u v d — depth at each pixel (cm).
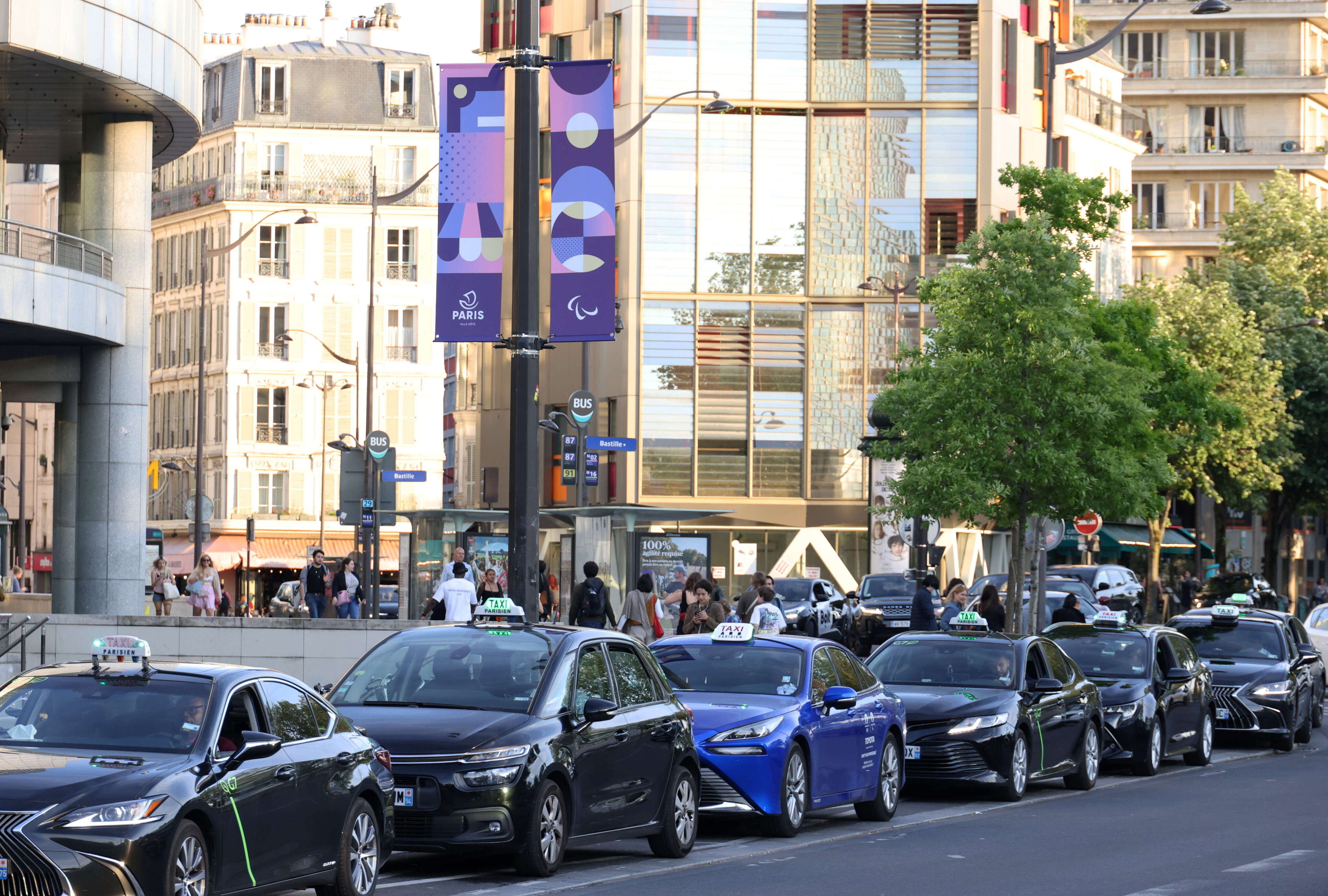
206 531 9931
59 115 4828
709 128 7394
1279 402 8156
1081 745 2906
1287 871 1919
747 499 7350
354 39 12394
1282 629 4028
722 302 7375
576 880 1762
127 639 1480
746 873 1859
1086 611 5838
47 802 1230
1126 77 12219
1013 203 7556
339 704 1827
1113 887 1794
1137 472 4356
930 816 2494
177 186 11750
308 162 11262
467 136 2558
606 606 3766
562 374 7644
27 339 4631
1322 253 9819
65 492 4872
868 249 7431
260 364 11156
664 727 1962
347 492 4872
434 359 11319
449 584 3572
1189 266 10500
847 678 2386
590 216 2547
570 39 7694
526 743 1727
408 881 1736
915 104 7450
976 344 4322
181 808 1289
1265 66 12194
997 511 4406
